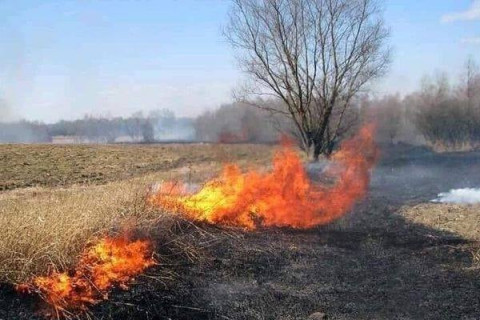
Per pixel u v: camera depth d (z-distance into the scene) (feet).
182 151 100.22
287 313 25.79
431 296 27.99
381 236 41.22
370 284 29.99
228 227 37.14
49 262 24.68
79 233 27.14
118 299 24.41
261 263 32.30
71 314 22.35
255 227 39.01
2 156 80.38
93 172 70.28
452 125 149.07
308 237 39.11
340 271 32.14
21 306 22.09
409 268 32.81
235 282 29.07
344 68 82.53
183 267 29.40
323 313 25.53
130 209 32.78
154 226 31.27
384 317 25.49
